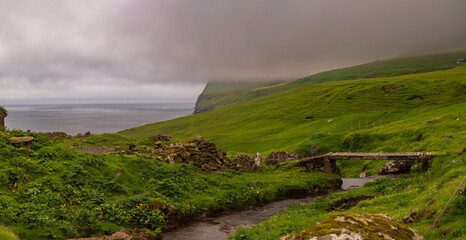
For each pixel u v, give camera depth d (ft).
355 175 197.47
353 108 549.95
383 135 235.81
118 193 93.30
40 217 65.62
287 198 126.72
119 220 79.82
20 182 78.69
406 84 612.70
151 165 118.11
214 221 94.89
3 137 98.58
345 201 104.78
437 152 141.08
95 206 80.79
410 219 60.95
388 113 423.64
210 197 108.27
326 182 148.97
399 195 90.63
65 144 143.33
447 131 185.37
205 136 540.52
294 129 450.30
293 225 72.69
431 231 51.98
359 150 234.17
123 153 126.72
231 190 116.26
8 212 63.77
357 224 36.40
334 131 375.66
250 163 159.02
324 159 169.48
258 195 120.16
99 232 71.72
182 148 140.36
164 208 91.81
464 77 617.62
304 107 629.10
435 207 60.85
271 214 102.73
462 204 54.54
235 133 529.45
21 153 92.12
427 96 532.32
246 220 96.07
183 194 104.22
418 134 205.67
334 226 36.45
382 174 170.40
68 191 82.94
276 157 223.92
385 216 39.55
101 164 103.40
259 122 598.34
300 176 151.33
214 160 144.77
